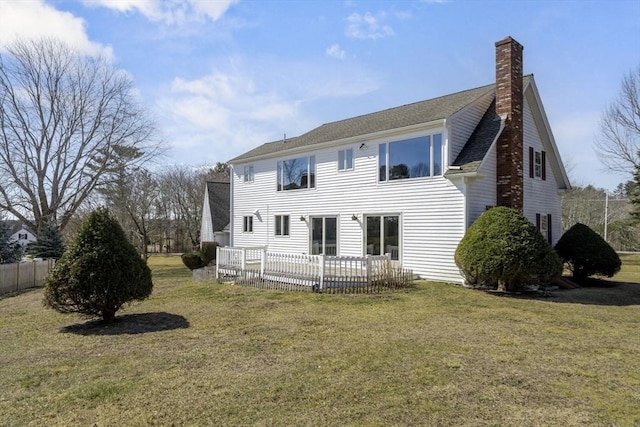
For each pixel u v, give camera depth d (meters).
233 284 15.55
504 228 12.12
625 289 13.85
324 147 19.02
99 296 8.58
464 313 9.59
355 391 4.88
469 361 6.03
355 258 13.00
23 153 25.56
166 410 4.38
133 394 4.82
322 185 19.16
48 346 7.09
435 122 14.70
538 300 11.41
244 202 23.83
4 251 22.20
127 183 29.52
